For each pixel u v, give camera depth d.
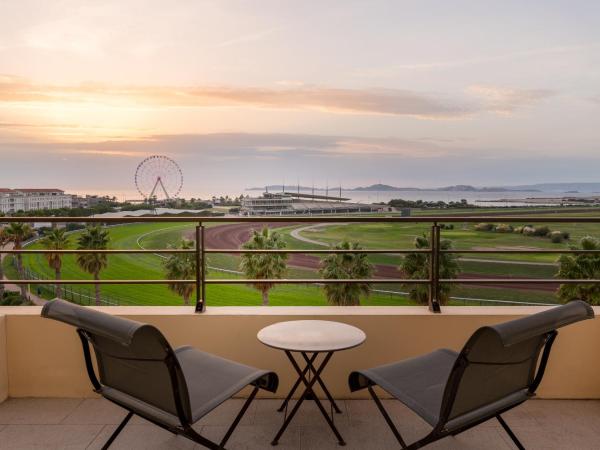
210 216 2.79
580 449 2.27
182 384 1.69
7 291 50.56
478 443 2.33
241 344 2.77
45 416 2.58
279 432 2.30
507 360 1.77
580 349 2.78
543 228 56.69
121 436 2.39
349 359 2.78
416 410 1.83
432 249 2.82
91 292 53.31
